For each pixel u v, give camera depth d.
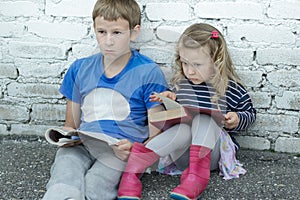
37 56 2.48
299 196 2.04
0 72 2.52
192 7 2.33
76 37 2.43
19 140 2.55
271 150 2.46
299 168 2.29
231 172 2.19
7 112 2.58
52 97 2.54
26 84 2.53
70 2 2.39
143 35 2.30
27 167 2.25
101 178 1.97
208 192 2.06
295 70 2.34
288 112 2.40
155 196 2.02
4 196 2.00
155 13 2.35
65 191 1.85
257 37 2.32
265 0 2.28
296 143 2.43
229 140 2.23
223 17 2.32
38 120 2.58
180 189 1.96
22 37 2.46
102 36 2.10
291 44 2.31
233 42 2.35
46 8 2.41
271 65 2.35
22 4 2.41
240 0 2.29
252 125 2.44
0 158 2.33
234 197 2.02
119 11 2.05
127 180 1.98
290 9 2.27
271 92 2.38
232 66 2.31
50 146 2.49
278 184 2.13
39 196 2.01
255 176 2.20
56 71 2.49
